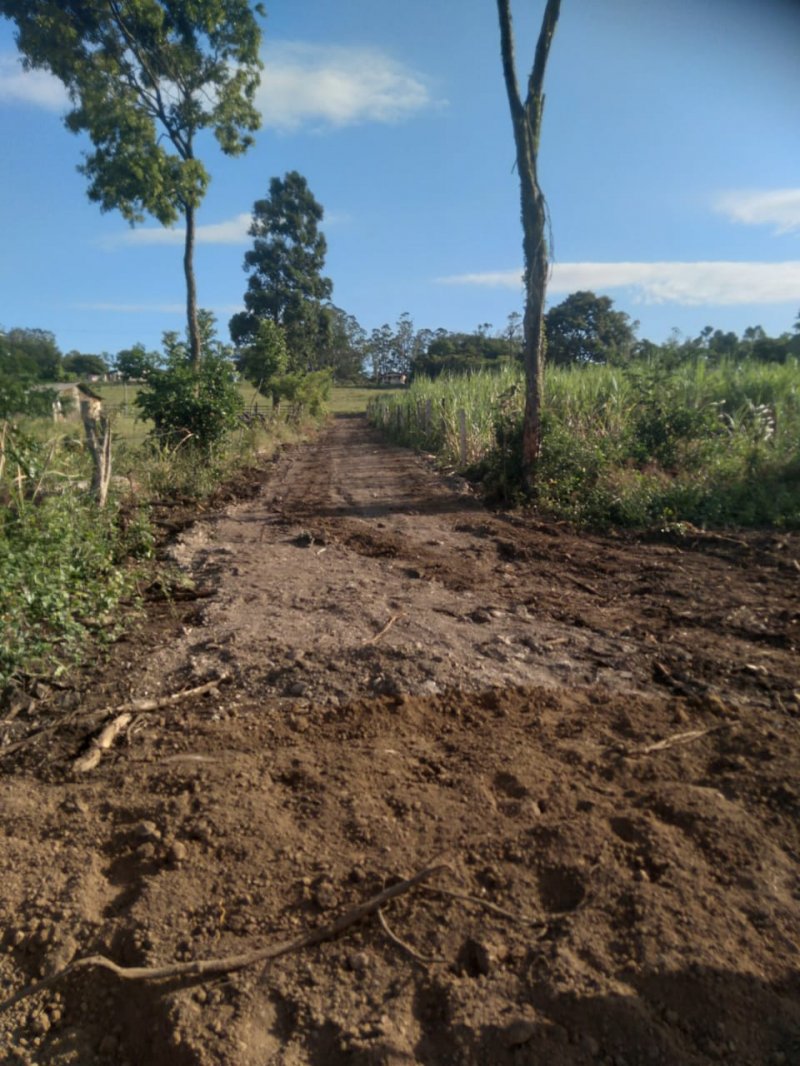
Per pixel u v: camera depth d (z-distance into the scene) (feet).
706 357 59.93
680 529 31.40
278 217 170.09
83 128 66.59
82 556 22.11
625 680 16.35
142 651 18.58
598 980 8.44
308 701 15.42
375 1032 8.00
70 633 17.78
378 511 40.22
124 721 14.65
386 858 10.37
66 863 10.61
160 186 65.87
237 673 16.88
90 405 37.50
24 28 63.16
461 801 11.60
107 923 9.50
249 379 101.76
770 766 12.35
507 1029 7.95
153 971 8.67
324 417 150.71
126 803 11.85
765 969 8.59
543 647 18.26
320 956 8.96
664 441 42.70
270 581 24.91
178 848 10.59
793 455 39.01
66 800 12.09
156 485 45.01
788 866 10.11
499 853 10.40
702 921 9.17
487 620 20.47
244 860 10.41
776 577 24.89
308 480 55.16
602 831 10.68
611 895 9.59
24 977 9.05
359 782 12.14
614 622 20.51
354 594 22.91
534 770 12.44
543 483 39.88
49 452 29.45
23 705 15.55
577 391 52.60
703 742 13.37
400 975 8.70
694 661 17.37
